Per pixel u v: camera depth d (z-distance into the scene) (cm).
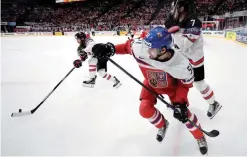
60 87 411
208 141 230
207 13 1930
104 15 2488
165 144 230
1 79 470
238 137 234
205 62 590
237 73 468
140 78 460
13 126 273
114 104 330
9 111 314
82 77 471
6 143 236
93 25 2316
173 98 219
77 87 409
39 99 356
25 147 229
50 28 2256
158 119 213
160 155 213
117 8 2469
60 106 328
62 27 2255
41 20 2597
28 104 337
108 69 540
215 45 951
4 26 2286
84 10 2589
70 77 475
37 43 1246
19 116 289
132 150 221
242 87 381
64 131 259
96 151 221
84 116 295
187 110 197
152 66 195
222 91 366
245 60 600
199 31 225
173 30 174
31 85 427
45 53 834
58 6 2647
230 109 299
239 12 1595
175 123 270
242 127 253
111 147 227
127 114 297
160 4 2298
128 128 262
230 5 1866
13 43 1263
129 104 329
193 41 230
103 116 294
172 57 178
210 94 265
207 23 1681
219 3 1941
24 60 690
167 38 172
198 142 213
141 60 199
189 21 223
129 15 2392
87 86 408
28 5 2619
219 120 271
